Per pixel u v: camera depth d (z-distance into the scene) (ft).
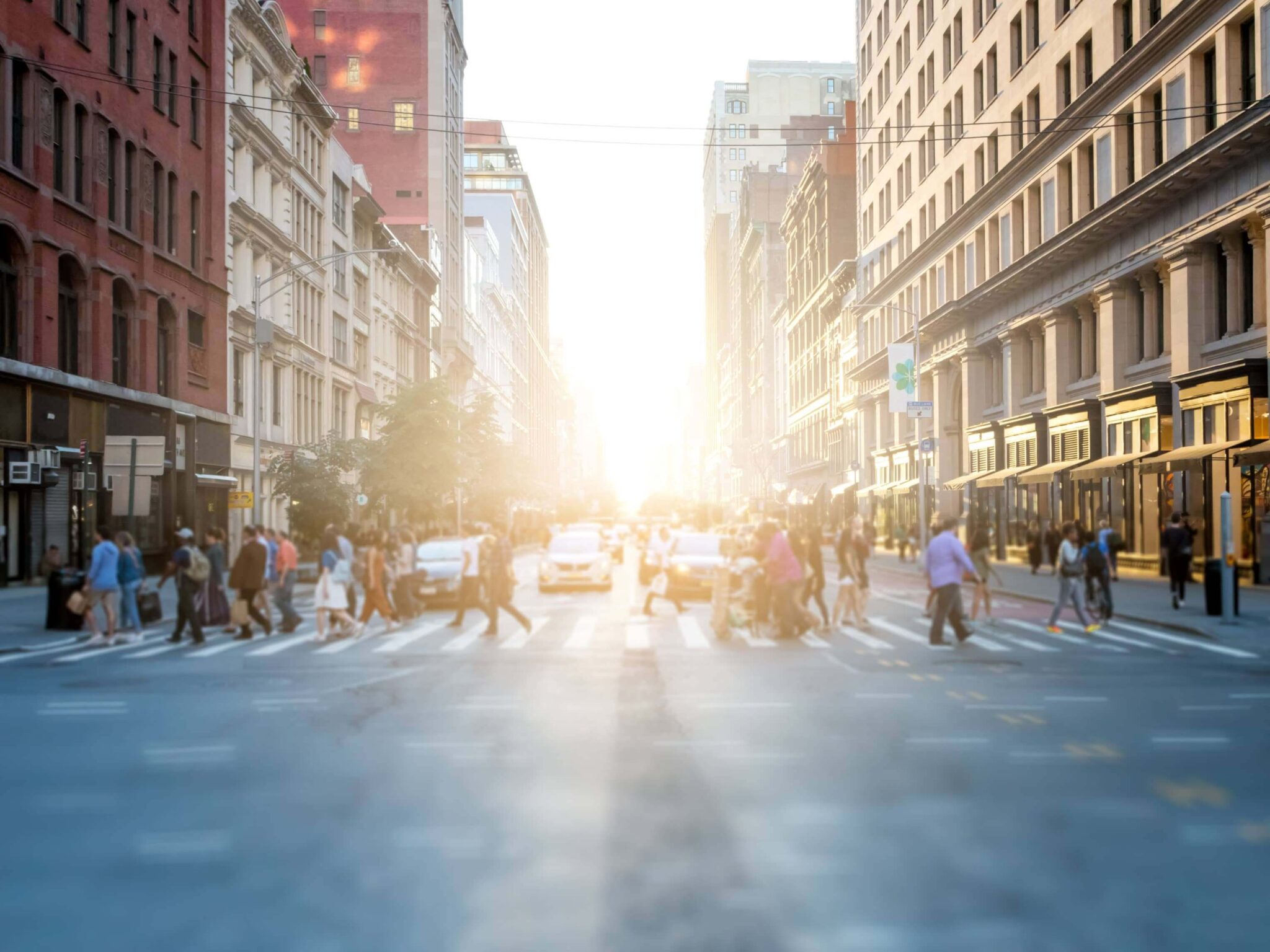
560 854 22.29
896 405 165.27
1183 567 81.15
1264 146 98.02
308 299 180.75
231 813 25.68
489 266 395.75
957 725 36.86
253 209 152.97
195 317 138.72
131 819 25.17
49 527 105.70
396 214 293.43
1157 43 114.01
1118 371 127.85
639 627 74.28
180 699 43.47
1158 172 111.04
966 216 174.91
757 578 69.15
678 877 20.80
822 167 290.35
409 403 174.81
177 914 18.97
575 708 40.60
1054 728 36.27
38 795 27.55
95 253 112.47
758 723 37.35
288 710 40.55
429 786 28.19
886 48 230.27
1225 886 20.29
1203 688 45.57
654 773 29.60
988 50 167.32
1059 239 135.33
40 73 102.83
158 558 127.03
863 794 27.25
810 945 17.42
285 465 145.79
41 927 18.38
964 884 20.40
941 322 184.65
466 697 43.37
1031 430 153.89
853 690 45.11
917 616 83.10
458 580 89.61
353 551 112.78
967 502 178.81
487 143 488.44
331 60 295.69
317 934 17.95
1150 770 29.94
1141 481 121.70
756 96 605.31
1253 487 100.58
